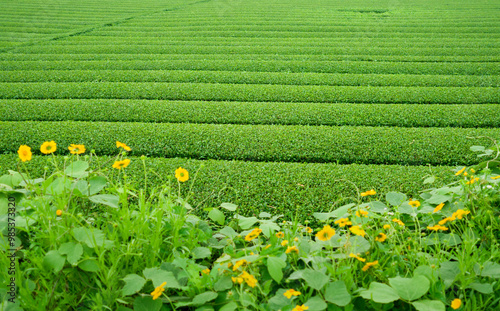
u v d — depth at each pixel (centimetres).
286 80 1382
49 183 323
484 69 1482
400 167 732
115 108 1077
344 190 633
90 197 317
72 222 298
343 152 808
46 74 1427
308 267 296
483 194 368
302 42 1989
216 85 1297
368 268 283
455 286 296
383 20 2603
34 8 3083
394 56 1711
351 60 1673
